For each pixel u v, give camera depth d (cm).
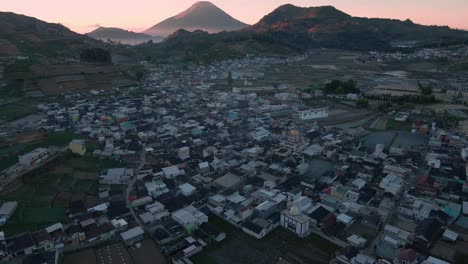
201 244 8819
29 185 11544
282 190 11688
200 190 11525
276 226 9831
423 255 8344
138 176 12450
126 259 8306
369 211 10319
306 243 9044
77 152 13988
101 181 12181
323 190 11544
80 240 8919
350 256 8188
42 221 9744
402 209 10288
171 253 8506
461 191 11500
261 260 8388
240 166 13488
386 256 8256
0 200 10500
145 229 9569
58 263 8119
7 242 8375
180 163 13562
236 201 10644
